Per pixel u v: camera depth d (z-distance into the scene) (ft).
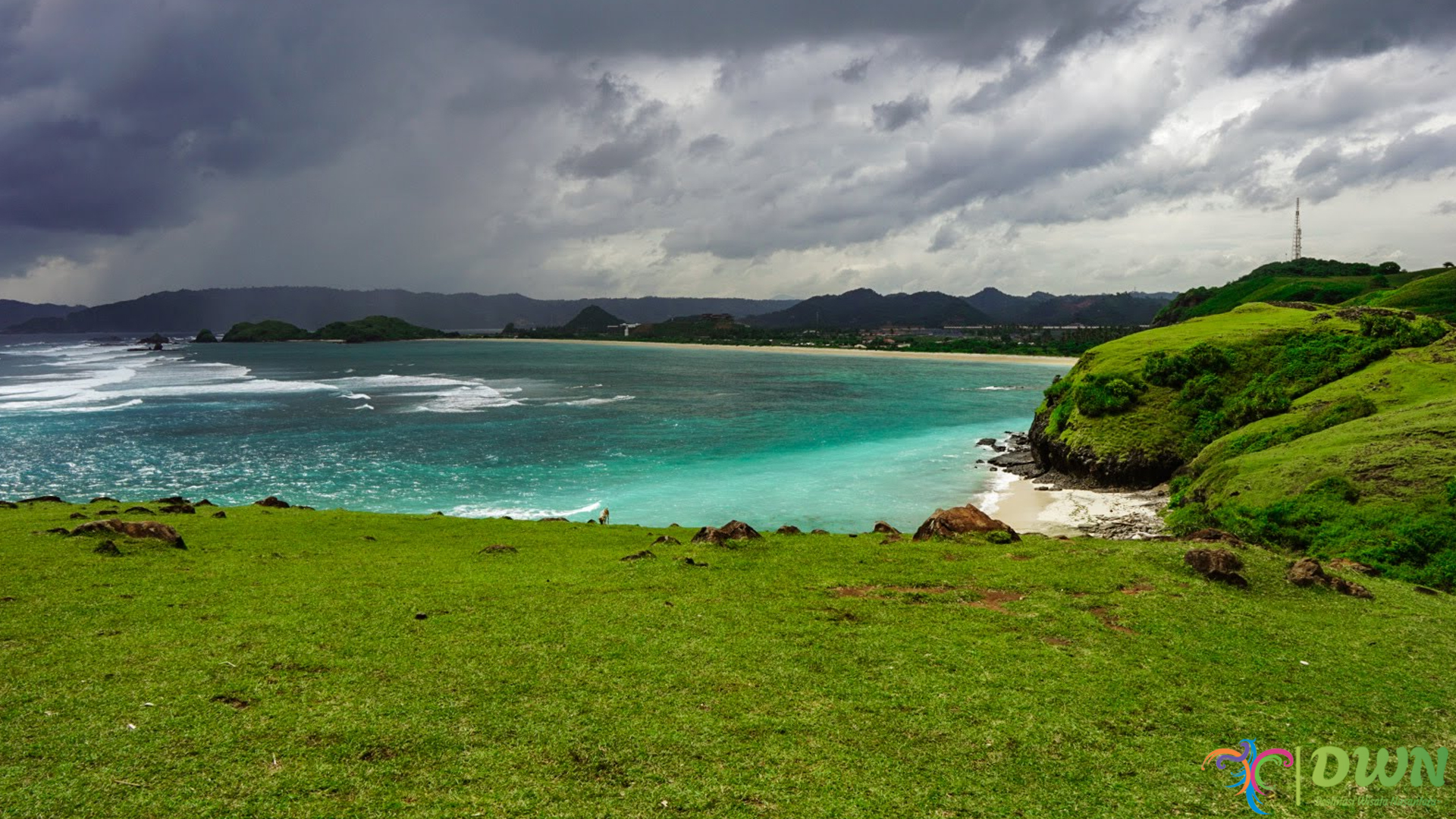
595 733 35.63
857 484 193.16
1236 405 194.70
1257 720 39.19
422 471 205.57
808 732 36.45
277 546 80.69
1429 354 181.57
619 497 177.17
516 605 55.42
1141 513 156.87
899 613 54.13
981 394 446.60
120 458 216.33
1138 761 34.76
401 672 42.22
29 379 495.00
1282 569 65.36
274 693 39.19
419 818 28.76
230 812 28.81
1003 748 35.47
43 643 45.83
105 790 29.99
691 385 510.17
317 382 501.56
